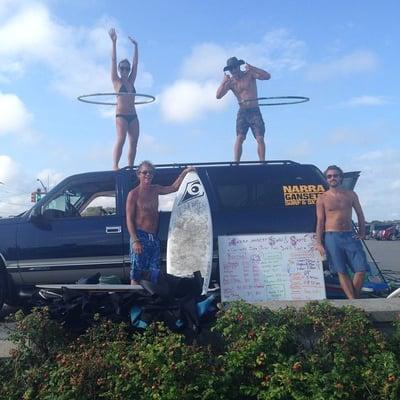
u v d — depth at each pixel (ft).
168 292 15.49
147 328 14.11
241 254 21.84
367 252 23.68
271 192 25.18
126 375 12.31
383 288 23.09
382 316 15.03
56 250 25.14
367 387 12.48
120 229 25.25
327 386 12.35
